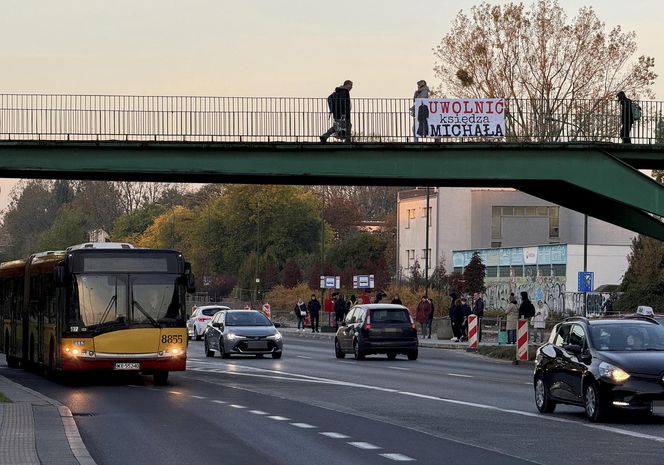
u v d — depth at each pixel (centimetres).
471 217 11644
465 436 1875
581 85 7506
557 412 2317
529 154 4444
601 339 2180
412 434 1906
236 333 4759
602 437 1858
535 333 5566
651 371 2050
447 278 9338
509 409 2394
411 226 12206
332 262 12719
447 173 4409
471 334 5406
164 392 2914
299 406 2470
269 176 4400
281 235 14538
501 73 7525
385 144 4378
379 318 4634
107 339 3155
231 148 4341
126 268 3195
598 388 2072
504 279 10006
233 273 14762
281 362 4484
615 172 4469
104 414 2280
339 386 3103
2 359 5234
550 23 7525
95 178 4581
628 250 9094
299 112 4372
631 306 6303
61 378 3544
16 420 1981
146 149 4312
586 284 5353
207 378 3478
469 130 4422
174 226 16812
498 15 7519
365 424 2078
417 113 4409
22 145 4259
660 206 4462
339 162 4375
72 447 1653
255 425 2059
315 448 1711
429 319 6756
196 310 7338
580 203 4881
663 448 1711
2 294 4588
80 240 18862
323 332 8219
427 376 3550
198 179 4569
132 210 19888
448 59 7625
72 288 3164
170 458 1598
